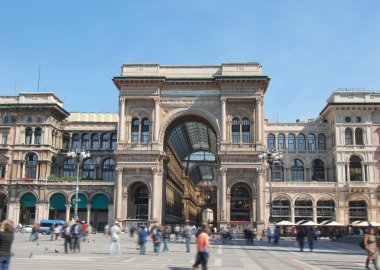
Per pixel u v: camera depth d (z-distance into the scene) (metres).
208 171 159.12
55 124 93.06
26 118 89.62
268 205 84.12
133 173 73.69
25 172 88.06
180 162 121.50
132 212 75.38
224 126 73.69
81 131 96.56
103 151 95.38
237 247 46.38
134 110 75.88
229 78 73.94
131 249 39.75
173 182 101.75
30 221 86.88
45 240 51.72
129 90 75.94
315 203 87.44
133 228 61.38
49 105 88.69
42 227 75.75
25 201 86.12
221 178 72.06
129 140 74.81
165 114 75.75
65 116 96.50
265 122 98.38
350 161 89.50
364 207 87.06
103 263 25.86
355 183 86.56
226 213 71.31
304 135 97.06
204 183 171.50
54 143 92.44
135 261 27.80
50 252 33.75
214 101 75.44
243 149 73.19
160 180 74.69
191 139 116.31
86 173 95.38
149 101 75.81
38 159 87.94
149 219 71.81
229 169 72.44
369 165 88.19
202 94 75.75
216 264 27.28
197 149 130.00
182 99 75.81
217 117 75.00
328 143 95.38
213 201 169.25
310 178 94.94
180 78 75.38
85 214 87.19
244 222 70.94
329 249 45.31
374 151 88.69
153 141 74.00
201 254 19.97
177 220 108.56
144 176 73.31
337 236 72.69
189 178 142.88
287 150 96.31
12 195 85.69
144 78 74.75
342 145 89.25
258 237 68.50
